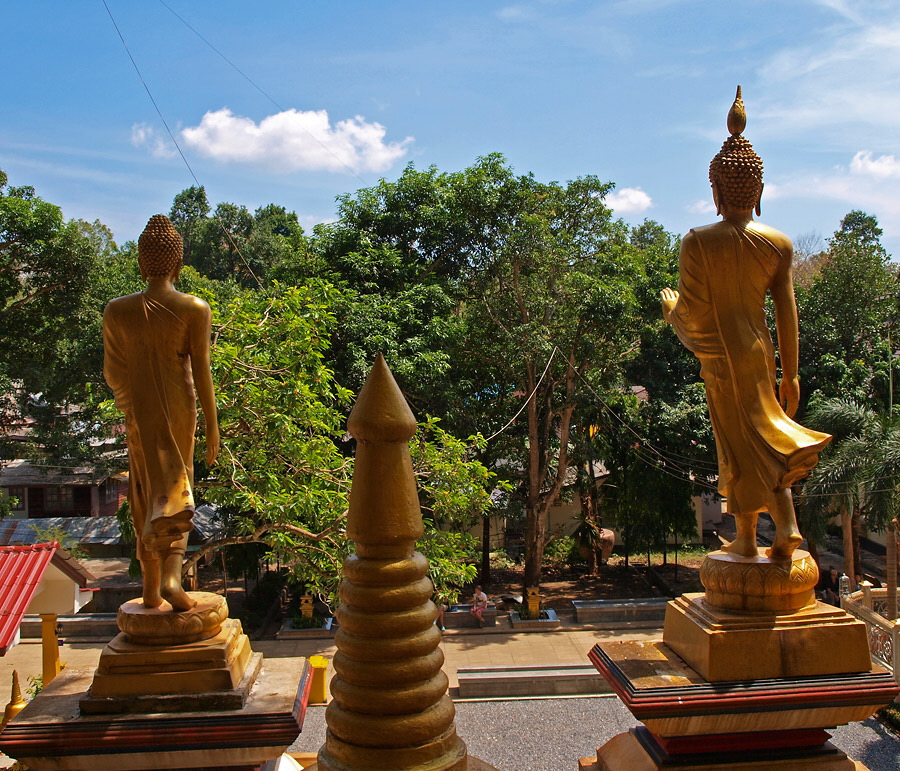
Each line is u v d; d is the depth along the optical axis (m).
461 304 30.02
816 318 29.92
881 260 31.00
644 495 29.77
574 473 35.53
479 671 16.02
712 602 5.38
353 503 4.75
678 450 29.66
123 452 37.19
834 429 21.45
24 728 4.96
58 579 19.31
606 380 30.59
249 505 13.84
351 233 27.09
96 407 16.92
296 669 5.82
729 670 5.05
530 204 27.39
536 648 23.17
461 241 28.12
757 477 5.27
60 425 34.88
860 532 27.02
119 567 32.62
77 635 23.36
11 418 34.66
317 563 14.40
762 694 4.98
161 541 5.29
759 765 5.16
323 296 17.33
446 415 24.48
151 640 5.25
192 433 5.59
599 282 26.27
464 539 16.09
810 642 5.09
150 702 5.12
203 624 5.33
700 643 5.16
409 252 28.44
